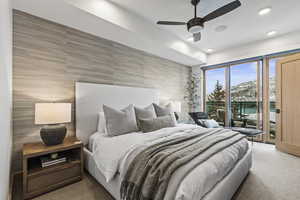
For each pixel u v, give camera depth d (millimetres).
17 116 1925
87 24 2285
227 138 1920
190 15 2549
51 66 2205
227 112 4273
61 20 2180
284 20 2689
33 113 2049
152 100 3547
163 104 4020
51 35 2205
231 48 4055
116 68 2982
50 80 2193
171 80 4273
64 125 2121
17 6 1861
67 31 2357
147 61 3592
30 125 2023
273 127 3590
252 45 3688
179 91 4551
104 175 1593
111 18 2211
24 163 1568
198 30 2244
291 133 2986
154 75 3768
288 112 3049
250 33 3211
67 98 2355
